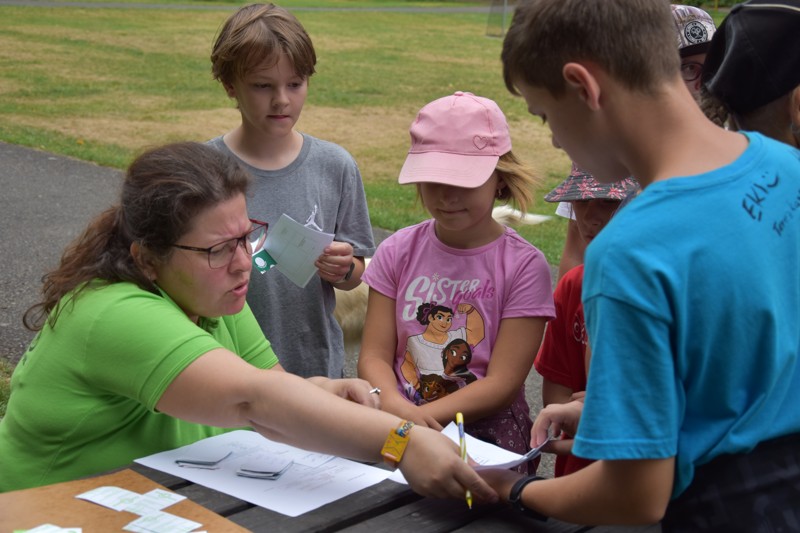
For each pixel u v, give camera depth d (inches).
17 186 321.1
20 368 87.6
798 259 58.4
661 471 56.9
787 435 59.9
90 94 518.6
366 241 128.6
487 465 77.9
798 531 58.3
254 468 83.8
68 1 1066.7
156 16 970.1
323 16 1088.8
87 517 71.5
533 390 187.0
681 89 59.2
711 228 55.3
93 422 84.4
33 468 85.4
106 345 81.0
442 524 74.7
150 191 81.5
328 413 77.8
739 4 78.5
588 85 57.3
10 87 525.3
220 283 83.7
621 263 54.8
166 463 84.5
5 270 237.5
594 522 63.5
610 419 55.3
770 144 60.5
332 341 128.0
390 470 84.4
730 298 55.2
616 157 60.2
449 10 1290.6
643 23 57.1
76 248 87.3
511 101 562.6
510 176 101.8
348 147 422.6
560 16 57.7
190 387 79.3
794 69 74.4
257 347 99.2
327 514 75.4
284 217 105.8
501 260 101.1
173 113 474.3
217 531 69.9
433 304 101.7
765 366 57.4
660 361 54.9
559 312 103.7
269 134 120.0
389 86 598.2
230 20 120.0
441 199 97.5
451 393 99.1
